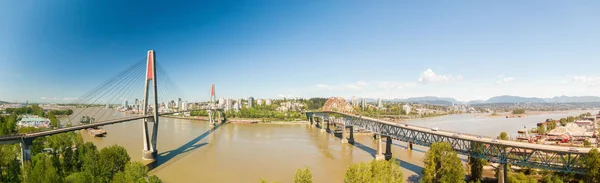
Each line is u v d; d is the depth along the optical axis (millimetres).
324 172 113750
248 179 103875
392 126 135375
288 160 133000
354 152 154125
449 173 79062
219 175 108750
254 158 136750
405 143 180750
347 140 188125
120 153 95562
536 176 97812
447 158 80062
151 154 133250
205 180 102500
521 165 84438
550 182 82500
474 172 96000
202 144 175625
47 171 72938
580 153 75188
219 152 150875
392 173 71875
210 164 125125
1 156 84250
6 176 83375
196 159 134625
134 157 137250
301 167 120625
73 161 96812
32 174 73125
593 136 194000
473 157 95938
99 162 89938
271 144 177250
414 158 136250
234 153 148250
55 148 111312
